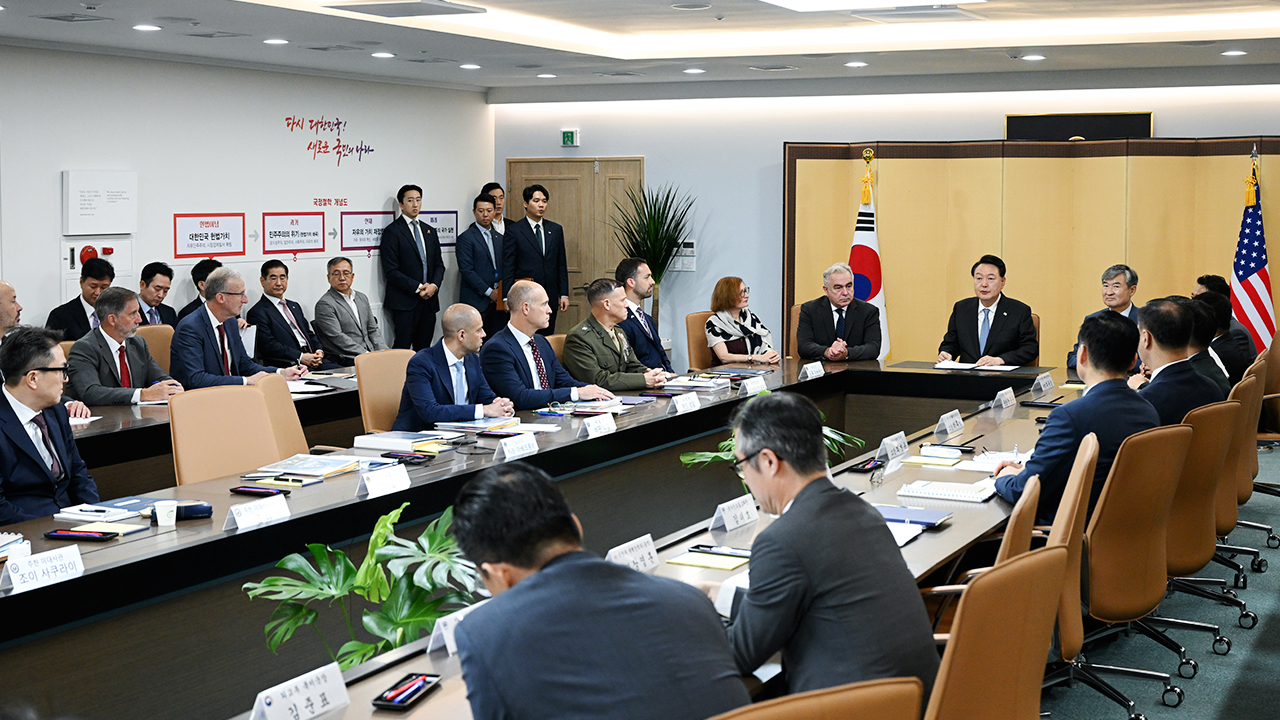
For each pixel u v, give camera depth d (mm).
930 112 9555
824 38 8086
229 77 8352
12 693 2590
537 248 10031
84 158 7445
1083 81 8953
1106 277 6449
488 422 4711
